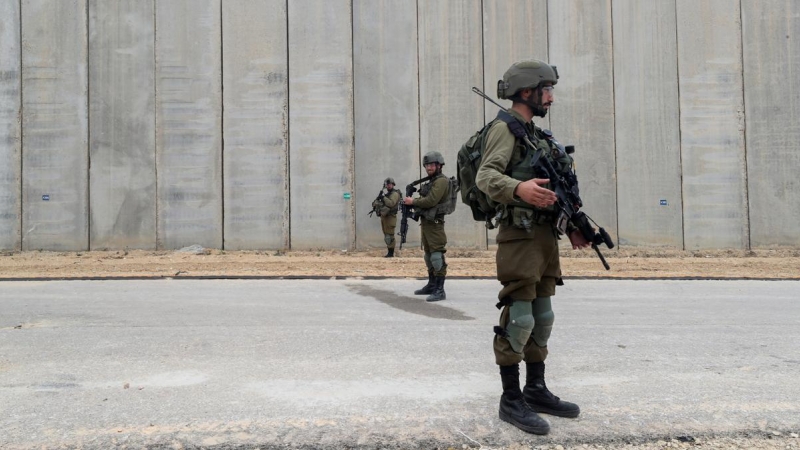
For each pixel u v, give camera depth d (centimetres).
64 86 1383
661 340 434
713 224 1423
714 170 1434
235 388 302
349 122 1407
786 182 1434
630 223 1428
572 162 261
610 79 1447
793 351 396
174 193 1382
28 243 1360
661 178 1430
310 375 329
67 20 1391
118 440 228
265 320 514
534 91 249
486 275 902
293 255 1289
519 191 221
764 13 1459
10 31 1384
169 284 782
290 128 1402
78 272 923
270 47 1412
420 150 1430
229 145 1392
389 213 1234
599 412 263
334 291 718
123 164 1380
